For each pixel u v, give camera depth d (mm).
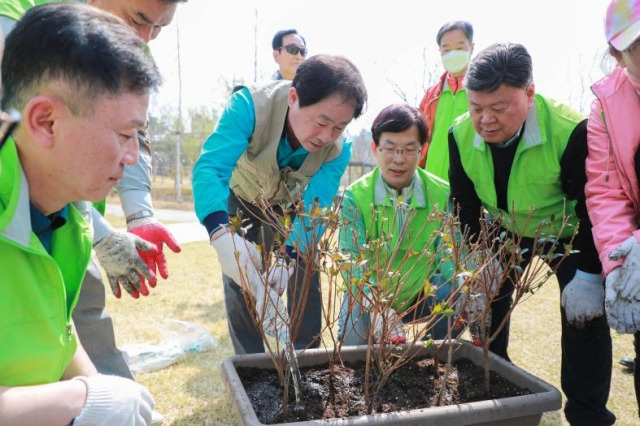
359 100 1910
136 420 1180
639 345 1966
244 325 2553
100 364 1949
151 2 1624
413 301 2395
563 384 2131
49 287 1137
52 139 988
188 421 2244
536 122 2092
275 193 2465
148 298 4223
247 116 2146
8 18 1538
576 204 2068
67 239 1295
